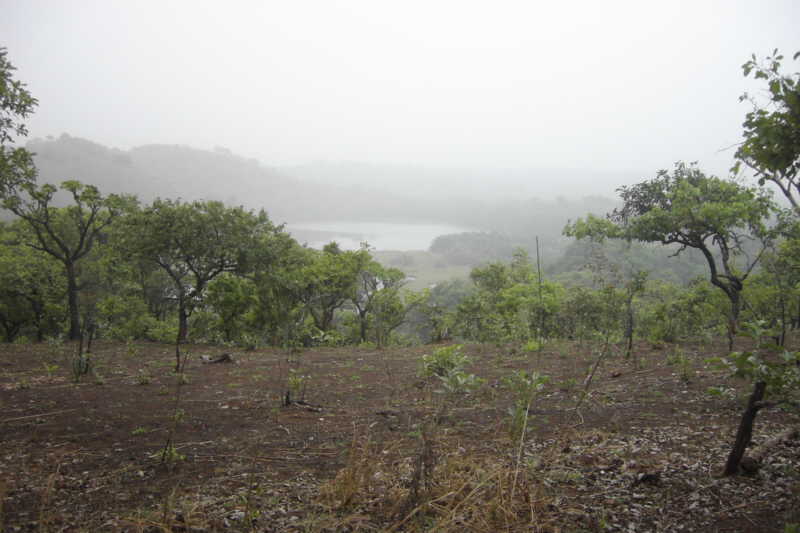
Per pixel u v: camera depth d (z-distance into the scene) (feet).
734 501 12.41
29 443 20.21
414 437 19.71
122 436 21.31
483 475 13.83
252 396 30.12
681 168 52.95
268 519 12.89
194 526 12.39
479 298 79.10
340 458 18.02
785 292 34.99
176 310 104.22
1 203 66.54
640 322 54.13
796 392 12.71
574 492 13.91
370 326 92.63
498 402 26.23
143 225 67.72
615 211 55.16
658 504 12.73
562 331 52.42
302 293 74.84
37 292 94.99
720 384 26.96
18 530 12.37
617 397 26.37
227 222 69.67
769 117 11.33
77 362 36.60
